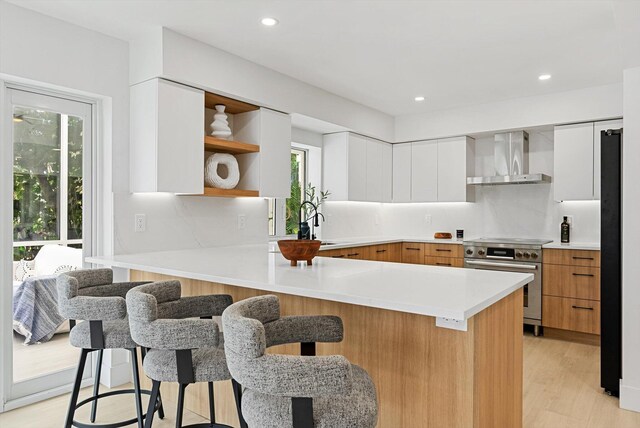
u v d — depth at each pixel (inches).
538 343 163.8
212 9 108.3
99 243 125.0
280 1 104.1
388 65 146.3
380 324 74.4
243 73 140.0
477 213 213.2
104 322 84.5
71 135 121.5
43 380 113.4
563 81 162.9
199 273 86.8
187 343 62.4
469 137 207.0
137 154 126.0
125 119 127.6
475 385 64.2
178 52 122.1
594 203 183.5
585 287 161.5
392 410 72.6
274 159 154.8
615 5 80.5
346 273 86.4
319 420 49.4
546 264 170.1
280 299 89.1
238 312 54.6
